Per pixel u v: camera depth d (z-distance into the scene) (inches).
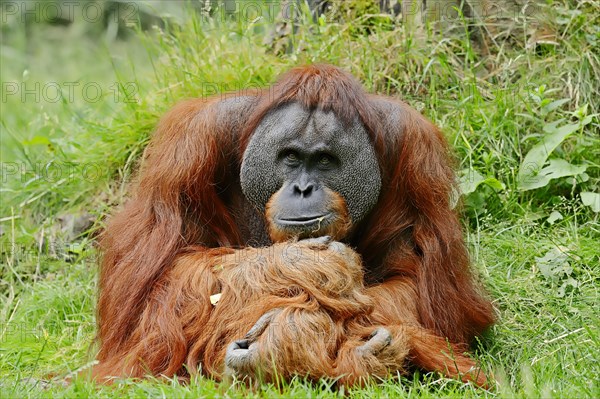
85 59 812.6
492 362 362.3
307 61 502.3
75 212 505.0
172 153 370.9
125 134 515.8
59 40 851.4
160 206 365.4
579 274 421.7
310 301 327.0
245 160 358.9
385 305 347.9
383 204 374.3
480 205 467.2
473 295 376.8
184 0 653.9
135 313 353.4
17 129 604.7
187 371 338.0
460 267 373.4
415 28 522.0
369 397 301.6
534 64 510.0
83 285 464.1
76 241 499.2
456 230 374.9
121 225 372.8
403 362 331.6
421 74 510.6
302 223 343.3
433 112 493.4
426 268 362.9
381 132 366.0
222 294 338.6
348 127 353.1
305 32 524.1
